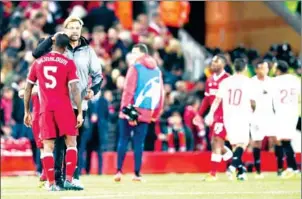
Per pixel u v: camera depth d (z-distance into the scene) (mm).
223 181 44469
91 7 68000
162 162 54312
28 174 53312
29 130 50344
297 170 48562
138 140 43906
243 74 44625
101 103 51531
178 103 56531
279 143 48906
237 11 72688
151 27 65062
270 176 49375
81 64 36062
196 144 56719
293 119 47812
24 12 64562
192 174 53281
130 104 43406
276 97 47688
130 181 44625
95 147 52062
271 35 70688
